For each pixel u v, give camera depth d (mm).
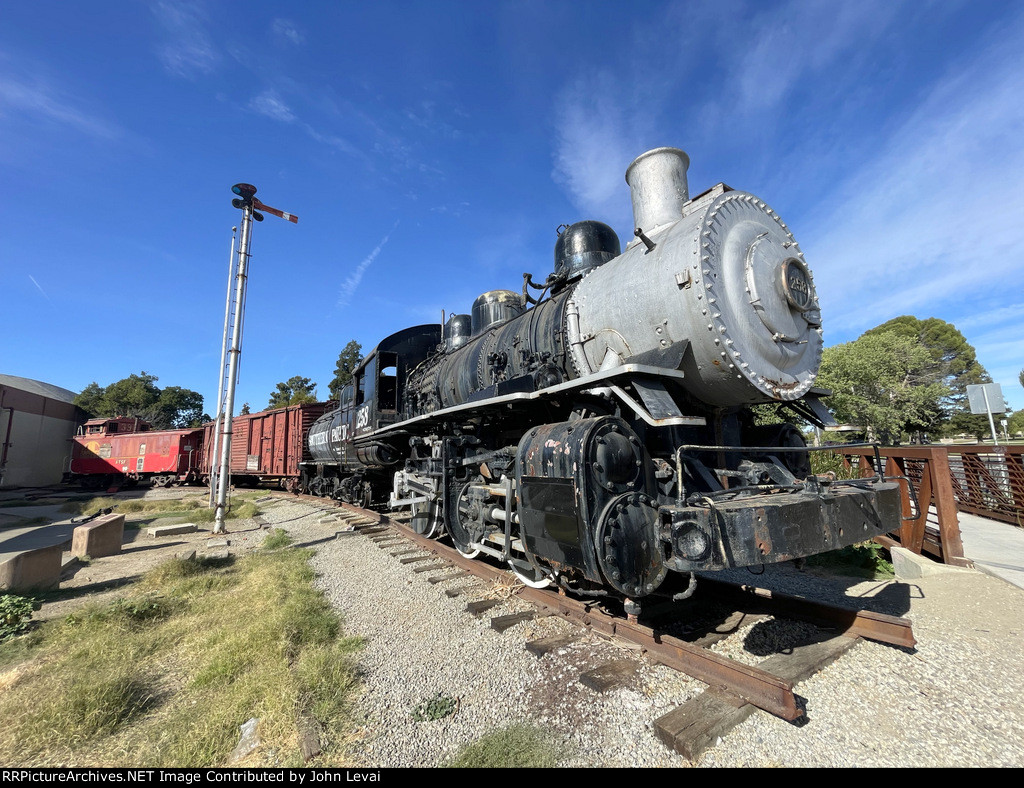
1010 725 2785
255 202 12664
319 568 7262
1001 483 8586
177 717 3334
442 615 4906
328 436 14867
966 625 4191
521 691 3373
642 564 3525
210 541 10250
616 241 6957
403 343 11695
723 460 4406
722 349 3793
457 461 6812
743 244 4184
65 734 3162
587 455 3518
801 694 3160
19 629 5070
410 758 2742
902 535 7035
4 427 28812
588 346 4949
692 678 3324
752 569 6344
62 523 14195
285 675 3641
